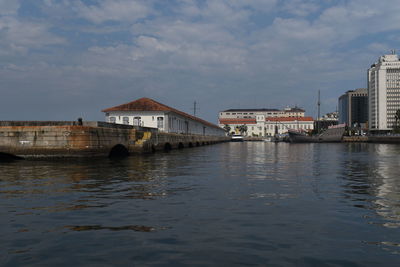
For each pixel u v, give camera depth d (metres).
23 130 25.39
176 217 7.73
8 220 7.44
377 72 167.00
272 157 31.89
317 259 5.30
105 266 5.05
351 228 6.91
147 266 5.05
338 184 13.06
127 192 10.99
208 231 6.70
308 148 60.28
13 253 5.55
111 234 6.48
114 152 34.44
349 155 35.44
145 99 57.38
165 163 23.38
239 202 9.41
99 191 11.18
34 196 10.23
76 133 25.17
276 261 5.22
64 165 21.00
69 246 5.86
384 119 164.25
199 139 79.69
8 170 17.94
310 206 8.93
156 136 41.34
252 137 183.00
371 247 5.81
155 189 11.64
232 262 5.18
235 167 20.56
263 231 6.70
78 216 7.79
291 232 6.64
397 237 6.33
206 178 14.85
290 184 13.03
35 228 6.87
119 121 53.12
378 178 15.02
